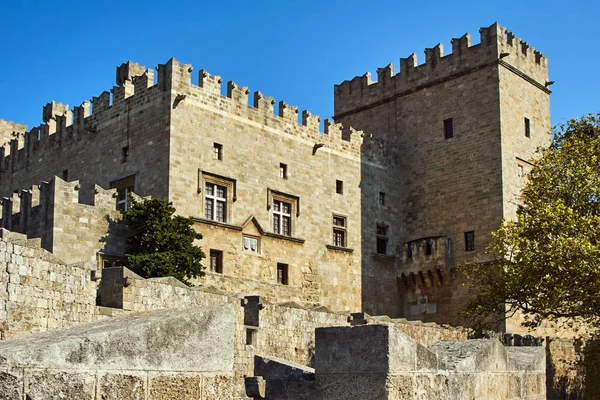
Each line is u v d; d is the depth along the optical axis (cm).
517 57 5781
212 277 4441
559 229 3484
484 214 5456
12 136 6762
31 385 645
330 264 5341
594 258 3219
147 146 4553
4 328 1897
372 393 1067
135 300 2511
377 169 5862
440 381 1191
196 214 4491
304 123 5388
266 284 4812
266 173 4981
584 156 3894
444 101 5847
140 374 746
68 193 3803
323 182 5406
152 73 4669
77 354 688
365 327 1088
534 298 3512
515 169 5569
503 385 1437
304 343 3203
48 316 2066
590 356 4078
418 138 5972
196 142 4562
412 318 5725
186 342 805
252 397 1244
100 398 704
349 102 6525
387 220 5862
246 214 4788
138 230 4034
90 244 3847
